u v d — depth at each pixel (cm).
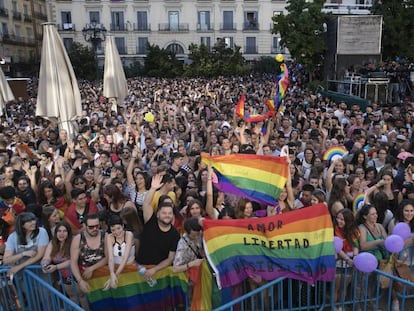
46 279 462
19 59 4384
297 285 470
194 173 727
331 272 448
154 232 449
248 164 555
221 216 514
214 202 555
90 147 949
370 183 654
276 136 955
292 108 1535
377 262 446
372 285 485
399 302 495
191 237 450
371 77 1820
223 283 435
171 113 1312
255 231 451
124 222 479
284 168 552
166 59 4284
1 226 528
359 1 4056
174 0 4900
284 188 557
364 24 2195
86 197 564
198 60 4122
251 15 4981
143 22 4947
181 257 443
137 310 450
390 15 2309
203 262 441
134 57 4981
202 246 455
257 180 548
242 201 522
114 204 564
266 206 571
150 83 3169
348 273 481
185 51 5019
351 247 482
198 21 4972
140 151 887
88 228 441
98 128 1124
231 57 4122
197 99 1898
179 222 526
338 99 1903
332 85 2283
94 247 446
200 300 439
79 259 445
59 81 880
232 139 914
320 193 543
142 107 1666
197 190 626
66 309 423
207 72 4044
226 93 2242
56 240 461
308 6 2475
